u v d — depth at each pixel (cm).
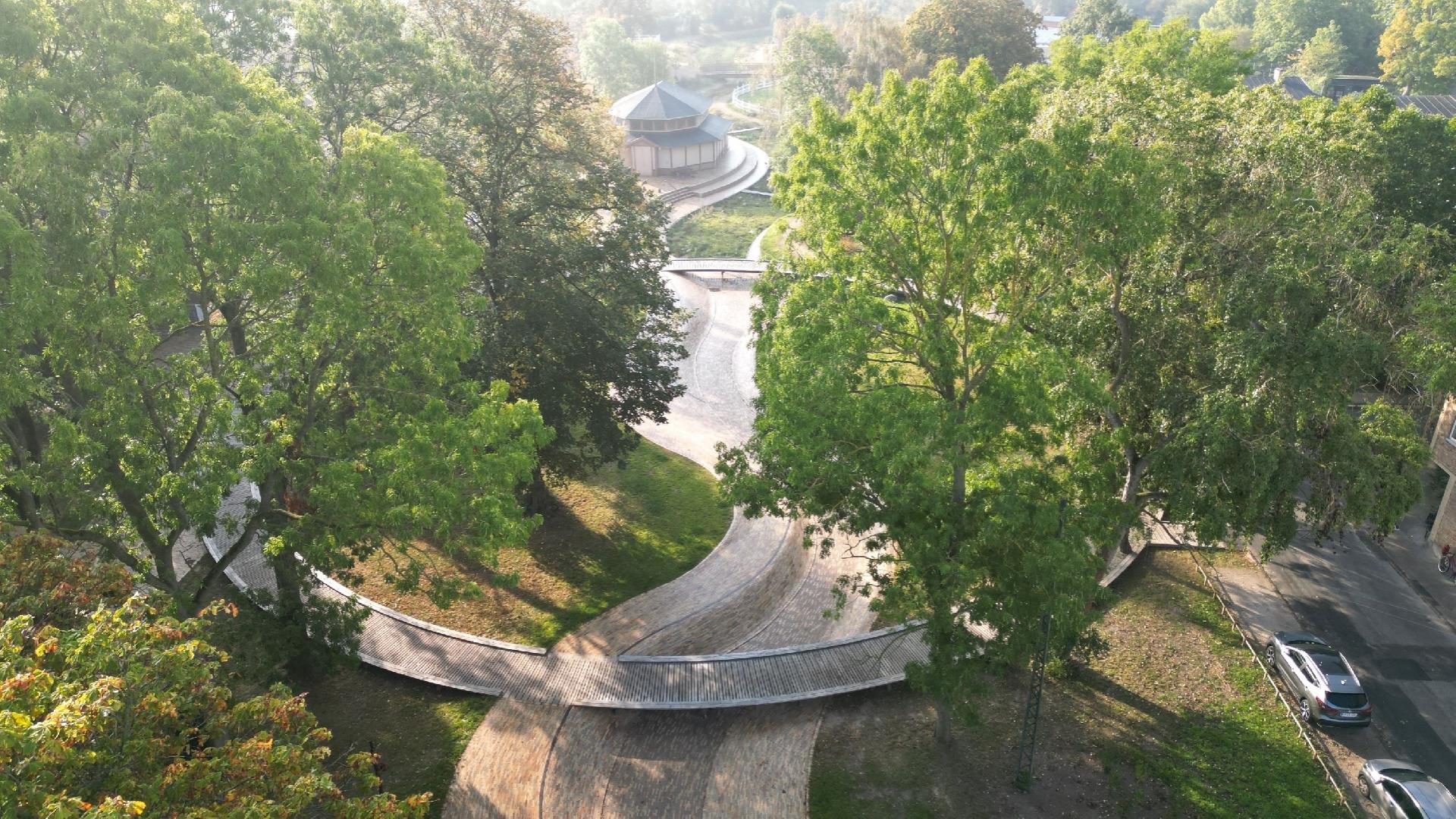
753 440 2233
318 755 1377
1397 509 2320
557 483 3384
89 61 1919
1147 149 2273
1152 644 2906
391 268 2131
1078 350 2598
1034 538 2025
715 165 9831
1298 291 2088
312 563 2181
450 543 2256
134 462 2039
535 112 3684
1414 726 2589
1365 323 2261
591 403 3297
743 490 2098
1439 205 3481
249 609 2369
